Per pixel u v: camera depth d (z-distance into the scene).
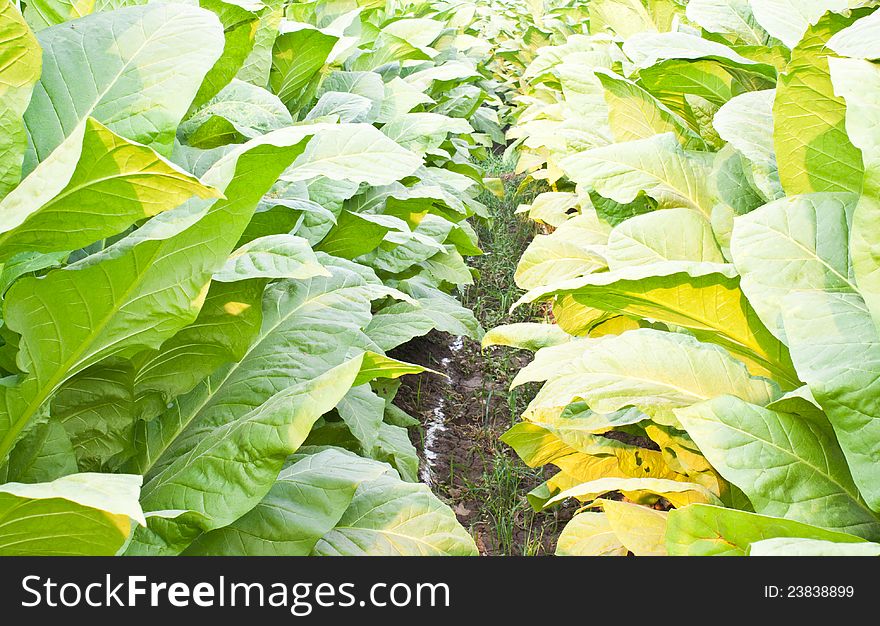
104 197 1.06
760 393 1.80
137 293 1.29
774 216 1.62
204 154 2.05
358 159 1.76
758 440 1.46
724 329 1.75
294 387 1.54
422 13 6.93
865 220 1.21
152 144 1.27
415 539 1.73
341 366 1.50
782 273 1.53
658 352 1.88
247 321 1.73
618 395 1.78
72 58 1.34
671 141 2.46
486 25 11.55
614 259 2.07
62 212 1.08
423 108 5.16
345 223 2.92
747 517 1.25
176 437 1.79
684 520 1.31
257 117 2.35
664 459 2.30
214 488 1.42
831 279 1.51
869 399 1.27
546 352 2.13
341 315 2.05
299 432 1.42
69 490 0.92
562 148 3.74
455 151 6.05
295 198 2.23
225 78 1.89
